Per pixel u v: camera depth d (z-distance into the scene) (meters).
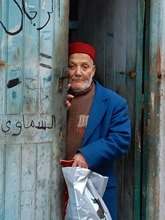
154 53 3.10
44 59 2.74
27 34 2.69
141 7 3.12
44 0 2.72
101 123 2.87
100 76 3.61
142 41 3.15
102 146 2.75
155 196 3.14
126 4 3.25
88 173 2.68
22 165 2.70
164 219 3.17
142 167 3.18
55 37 2.77
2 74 2.62
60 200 2.83
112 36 3.43
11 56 2.65
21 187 2.71
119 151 2.81
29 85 2.70
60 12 2.77
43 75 2.74
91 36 3.72
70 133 2.88
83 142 2.83
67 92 2.83
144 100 3.16
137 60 3.14
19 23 2.66
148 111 3.13
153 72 3.11
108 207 2.93
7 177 2.66
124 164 3.32
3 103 2.63
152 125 3.13
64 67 2.79
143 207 3.18
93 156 2.72
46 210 2.79
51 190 2.80
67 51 2.80
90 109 2.87
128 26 3.24
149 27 3.12
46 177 2.78
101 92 2.90
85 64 2.88
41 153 2.75
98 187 2.76
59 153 2.81
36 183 2.75
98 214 2.63
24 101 2.69
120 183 3.38
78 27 3.90
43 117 2.75
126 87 3.27
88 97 2.90
